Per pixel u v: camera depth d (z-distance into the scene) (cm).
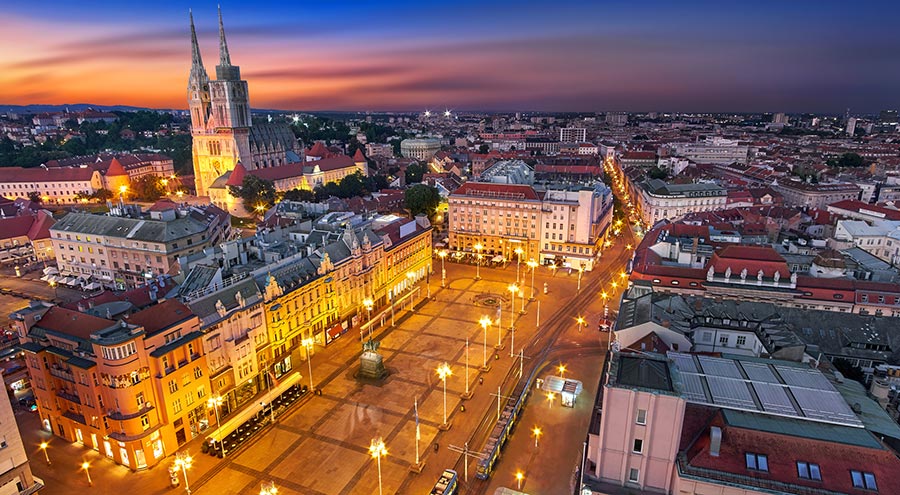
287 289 11125
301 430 9350
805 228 19312
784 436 5659
